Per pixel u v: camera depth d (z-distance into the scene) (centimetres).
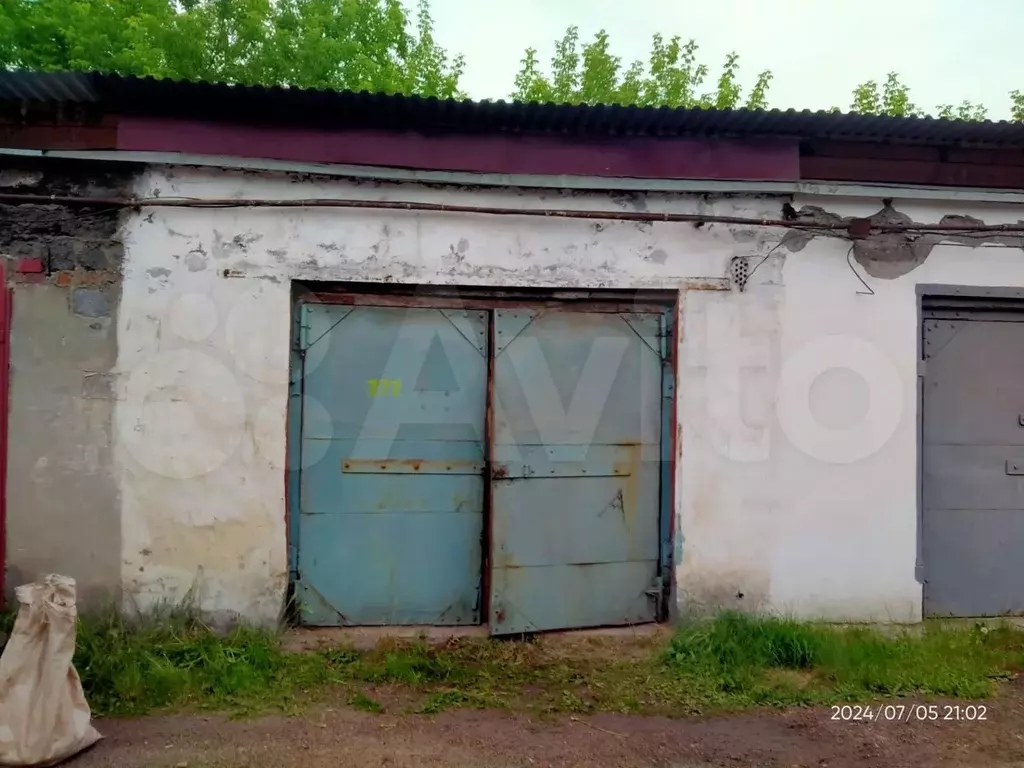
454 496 460
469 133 447
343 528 451
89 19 1040
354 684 388
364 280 443
